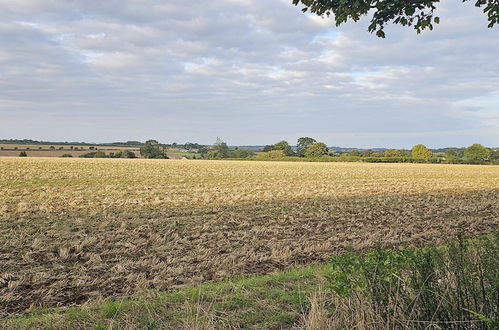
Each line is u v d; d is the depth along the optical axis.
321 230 13.34
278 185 30.89
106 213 16.56
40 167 47.50
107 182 30.94
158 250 10.25
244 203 20.16
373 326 3.68
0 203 19.09
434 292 3.61
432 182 36.19
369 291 3.68
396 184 33.50
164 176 38.44
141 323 4.60
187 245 10.85
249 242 11.33
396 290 3.64
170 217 15.68
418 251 3.88
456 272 3.67
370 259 3.75
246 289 5.94
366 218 15.81
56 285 7.30
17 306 6.22
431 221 15.22
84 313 5.02
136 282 7.39
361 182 35.19
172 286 6.97
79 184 28.94
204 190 26.16
